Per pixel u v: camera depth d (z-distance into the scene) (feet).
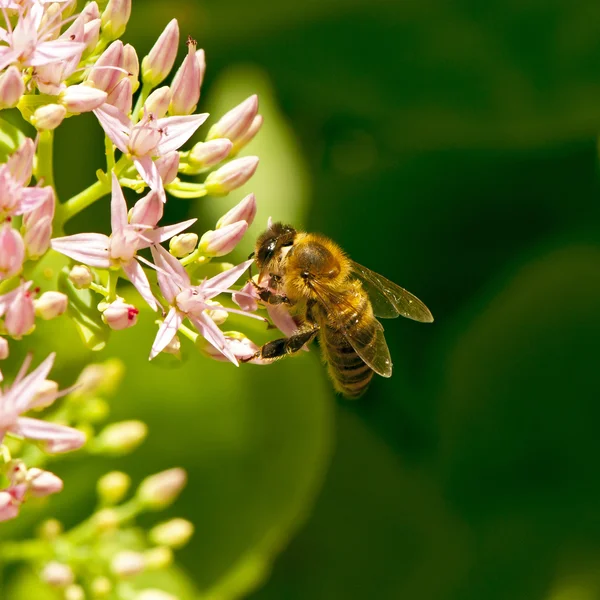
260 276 0.71
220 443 0.78
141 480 0.78
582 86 0.79
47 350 0.76
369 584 0.79
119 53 0.68
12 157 0.67
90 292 0.68
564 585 0.79
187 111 0.69
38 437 0.66
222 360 0.69
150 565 0.74
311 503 0.78
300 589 0.79
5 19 0.68
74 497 0.78
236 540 0.78
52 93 0.67
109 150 0.68
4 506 0.67
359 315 0.71
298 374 0.77
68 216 0.69
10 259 0.66
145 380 0.77
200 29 0.79
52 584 0.73
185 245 0.68
